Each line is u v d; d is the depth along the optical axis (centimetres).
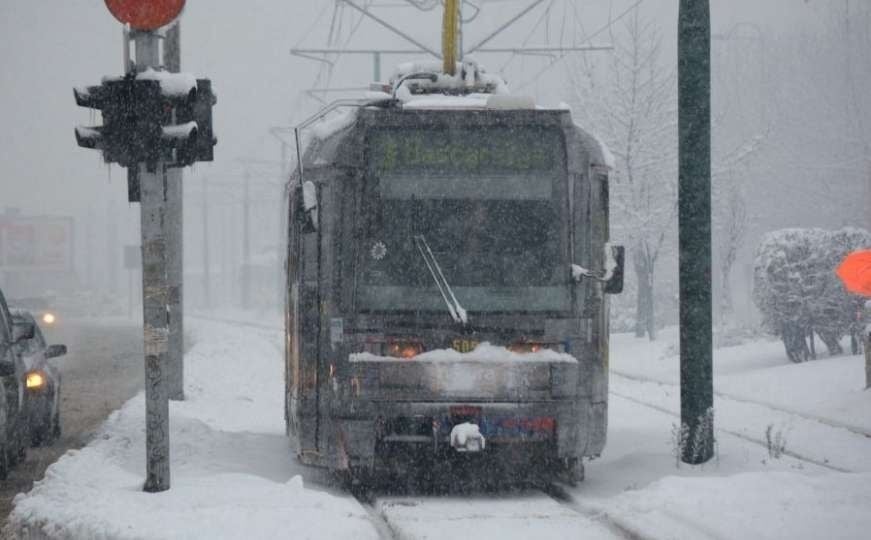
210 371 7019
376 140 2912
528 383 2806
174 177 5141
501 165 2927
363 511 2527
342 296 2848
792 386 5066
